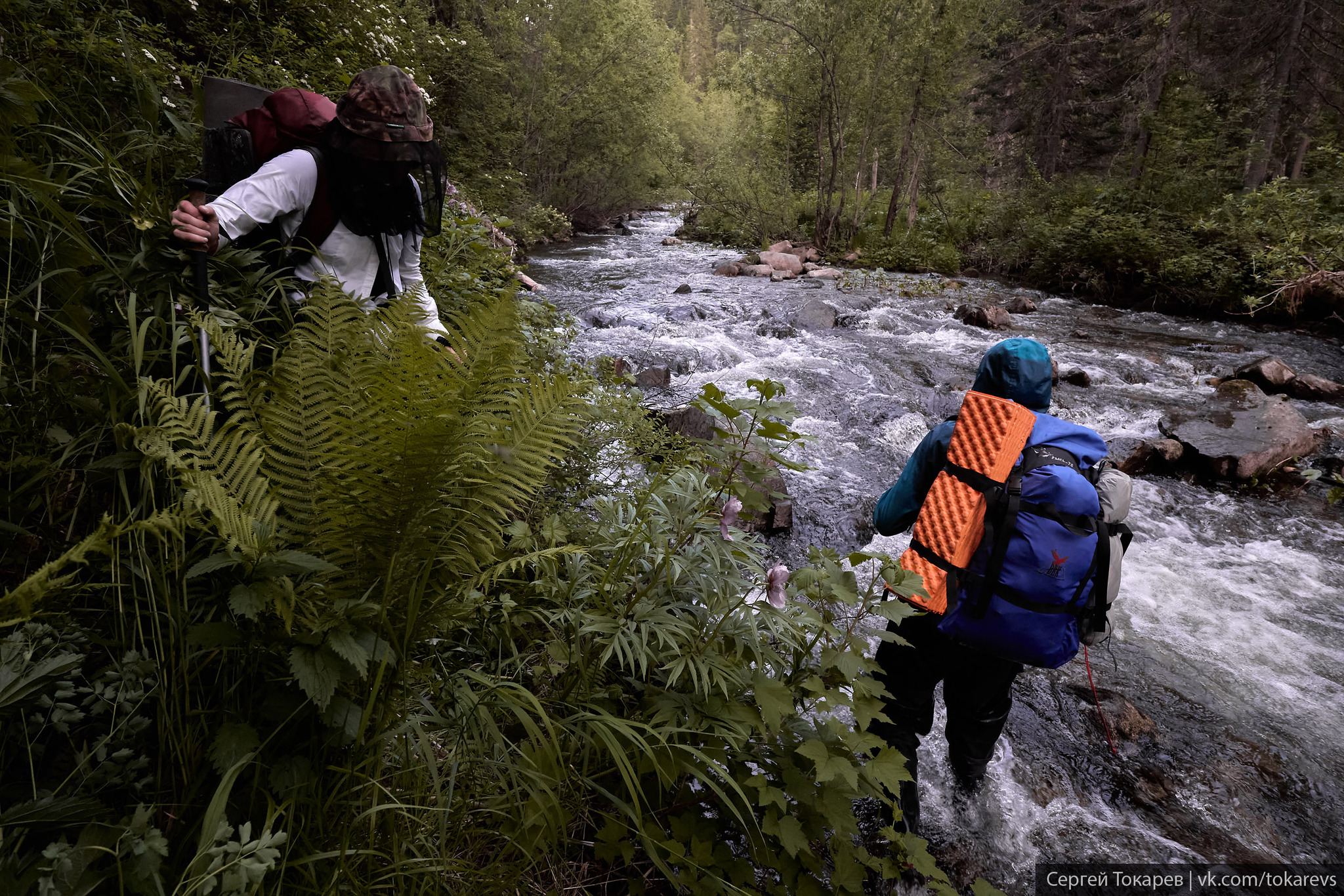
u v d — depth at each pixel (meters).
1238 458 5.23
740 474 1.88
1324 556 4.27
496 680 1.47
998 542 1.81
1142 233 12.21
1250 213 12.08
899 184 18.12
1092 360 8.41
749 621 1.72
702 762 1.61
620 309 9.65
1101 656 3.23
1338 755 2.68
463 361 1.23
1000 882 2.08
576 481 2.71
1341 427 6.20
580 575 1.80
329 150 1.82
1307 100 18.02
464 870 1.34
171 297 1.51
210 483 1.07
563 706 1.68
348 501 1.18
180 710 1.11
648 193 22.44
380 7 6.15
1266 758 2.65
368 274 1.98
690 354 7.47
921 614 1.91
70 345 1.45
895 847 1.90
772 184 19.44
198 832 1.11
